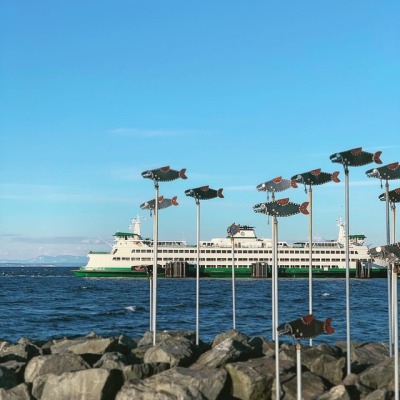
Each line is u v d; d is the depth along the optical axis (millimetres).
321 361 27141
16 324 72312
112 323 73812
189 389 23625
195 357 28641
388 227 32156
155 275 34594
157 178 34562
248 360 27141
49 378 25281
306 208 30125
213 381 24172
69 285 187250
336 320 73000
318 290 152750
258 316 80188
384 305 99750
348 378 25938
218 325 68938
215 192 38625
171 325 69812
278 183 33875
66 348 31781
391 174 31641
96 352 30359
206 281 199875
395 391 22891
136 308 93875
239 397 24547
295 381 25266
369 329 61844
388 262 24453
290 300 112625
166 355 27578
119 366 26734
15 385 27000
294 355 27984
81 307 99875
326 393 23703
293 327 22453
